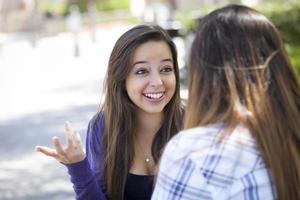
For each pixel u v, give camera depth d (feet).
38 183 21.21
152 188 8.95
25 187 20.83
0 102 38.37
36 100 38.50
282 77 5.84
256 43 5.88
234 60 5.84
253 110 5.74
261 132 5.67
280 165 5.60
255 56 5.83
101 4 129.49
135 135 9.09
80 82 45.21
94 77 47.52
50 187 20.71
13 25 114.83
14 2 115.65
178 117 9.18
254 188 5.51
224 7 6.22
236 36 5.90
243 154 5.61
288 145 5.68
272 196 5.55
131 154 8.98
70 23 67.67
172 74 9.08
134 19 104.99
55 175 22.04
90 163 9.19
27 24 113.91
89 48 71.05
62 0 131.85
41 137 28.25
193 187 5.56
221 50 5.89
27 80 48.32
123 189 8.96
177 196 5.61
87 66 55.21
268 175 5.59
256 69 5.81
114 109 9.04
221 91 5.86
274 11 42.19
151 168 9.00
